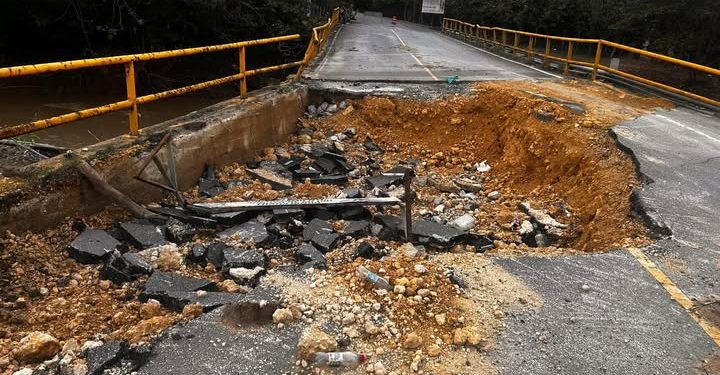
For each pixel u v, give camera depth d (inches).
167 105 674.2
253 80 767.1
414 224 225.5
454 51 845.8
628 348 133.0
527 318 143.7
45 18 626.2
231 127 303.1
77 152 213.8
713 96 645.9
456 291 154.3
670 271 170.4
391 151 390.0
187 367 120.8
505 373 122.9
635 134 314.0
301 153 356.2
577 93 426.9
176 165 253.9
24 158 236.8
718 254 182.5
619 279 165.3
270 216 225.9
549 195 299.9
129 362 121.3
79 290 158.1
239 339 131.0
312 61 604.7
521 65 641.6
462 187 322.7
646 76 757.3
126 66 227.9
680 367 126.9
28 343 121.8
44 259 173.6
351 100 425.4
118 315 142.1
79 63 197.2
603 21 1106.7
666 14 718.5
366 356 126.5
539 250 199.3
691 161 272.8
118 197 210.7
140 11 660.1
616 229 216.2
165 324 135.0
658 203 221.9
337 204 234.2
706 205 221.6
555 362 127.1
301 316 140.8
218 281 169.6
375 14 2832.2
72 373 115.6
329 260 186.1
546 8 1250.0
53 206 191.3
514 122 375.9
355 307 143.6
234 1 743.7
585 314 146.5
